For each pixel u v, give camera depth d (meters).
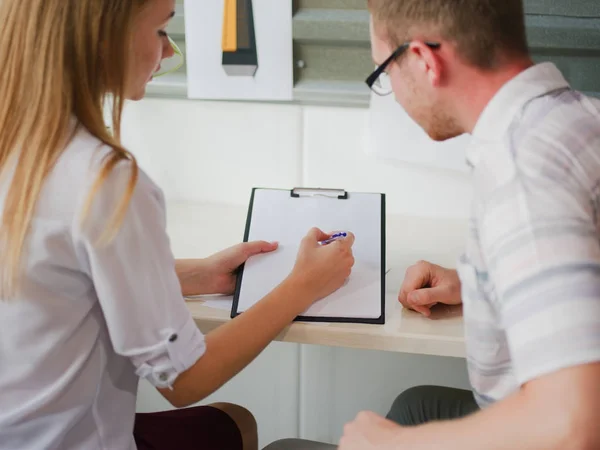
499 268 0.64
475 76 0.76
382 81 1.26
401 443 0.68
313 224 1.13
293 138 1.36
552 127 0.68
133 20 0.79
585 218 0.62
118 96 0.81
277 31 1.26
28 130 0.77
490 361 0.80
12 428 0.84
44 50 0.75
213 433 1.09
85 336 0.83
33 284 0.77
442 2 0.73
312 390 1.58
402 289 1.04
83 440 0.87
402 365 1.51
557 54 1.22
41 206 0.76
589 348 0.57
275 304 0.93
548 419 0.57
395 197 1.38
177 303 0.82
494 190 0.67
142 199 0.78
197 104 1.36
